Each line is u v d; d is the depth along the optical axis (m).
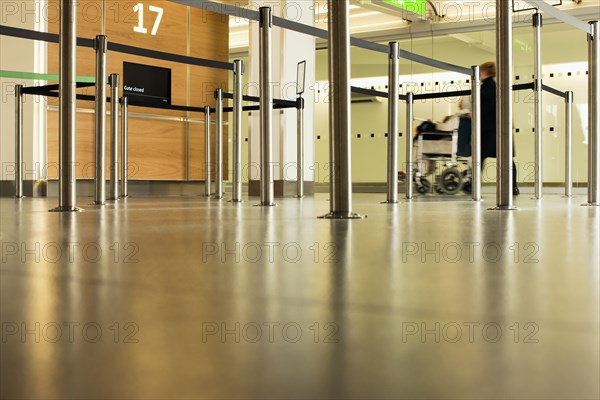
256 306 0.65
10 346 0.50
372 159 9.97
